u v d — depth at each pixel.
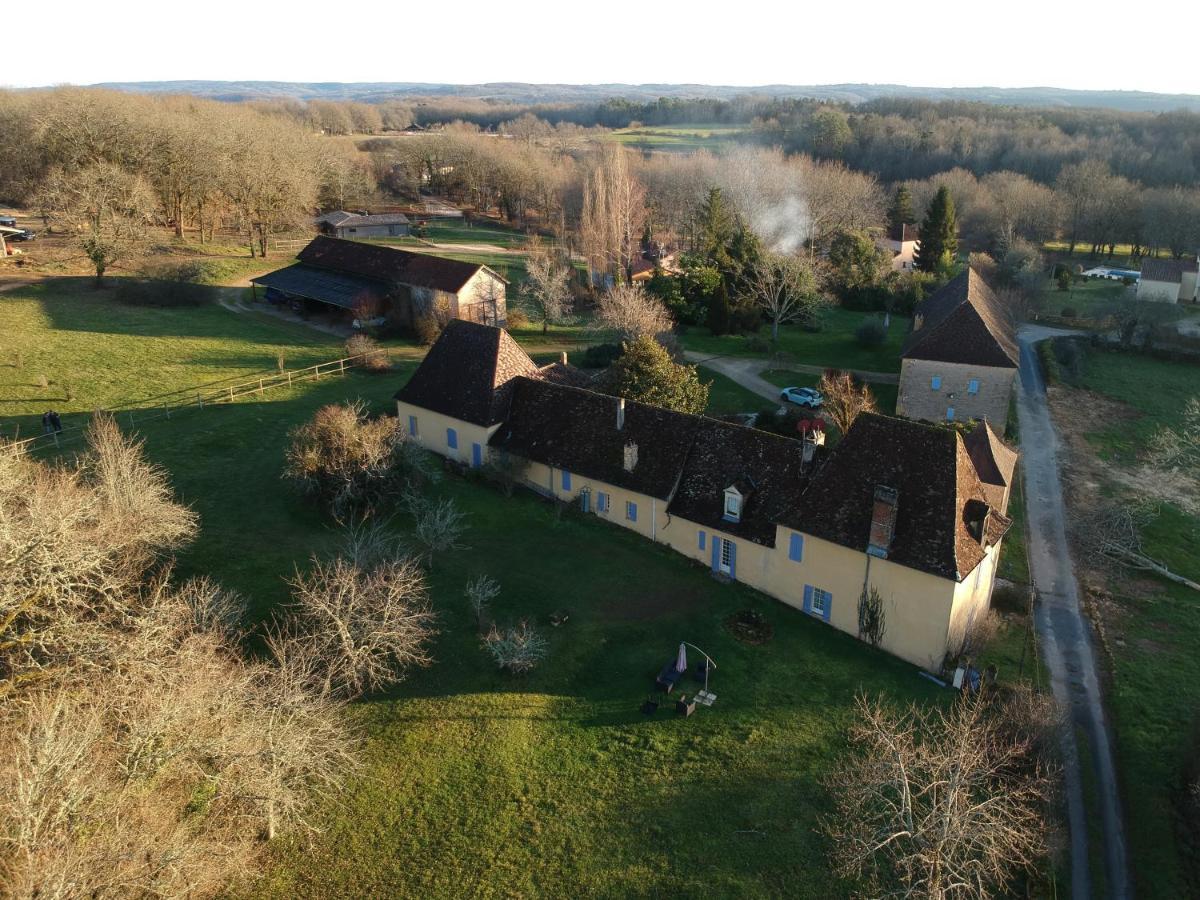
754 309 95.19
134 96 149.12
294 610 38.19
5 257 98.69
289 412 62.94
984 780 30.36
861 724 34.06
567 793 30.53
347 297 86.44
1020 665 40.22
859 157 194.50
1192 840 30.25
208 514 46.75
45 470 43.34
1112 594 47.00
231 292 97.88
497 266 119.31
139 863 20.80
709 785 30.98
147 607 31.53
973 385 68.31
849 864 25.44
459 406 55.06
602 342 83.25
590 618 40.28
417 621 38.12
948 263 121.88
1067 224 148.00
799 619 41.88
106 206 92.88
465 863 27.67
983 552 38.59
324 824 28.78
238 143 114.12
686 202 146.88
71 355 72.38
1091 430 71.75
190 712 24.61
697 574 45.03
